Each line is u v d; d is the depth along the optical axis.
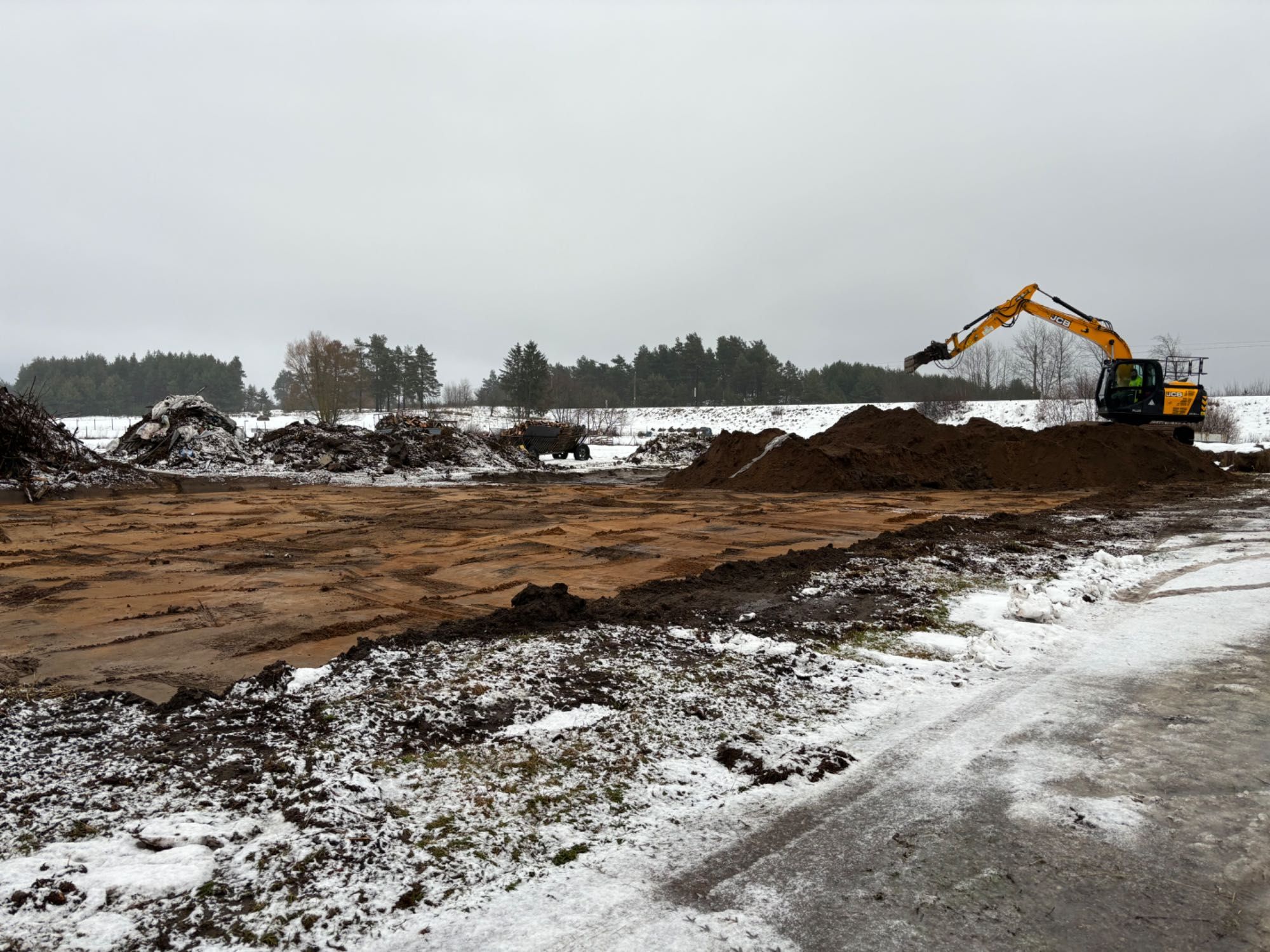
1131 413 23.78
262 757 3.76
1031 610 6.45
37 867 2.76
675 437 43.78
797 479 21.09
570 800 3.41
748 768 3.77
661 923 2.58
